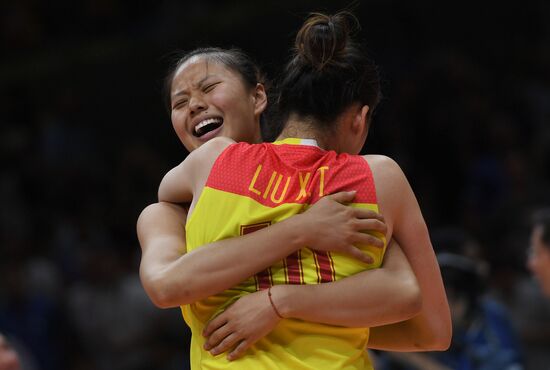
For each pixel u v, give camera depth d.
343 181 5.37
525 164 18.61
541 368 14.48
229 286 5.17
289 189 5.32
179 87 6.10
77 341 17.39
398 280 5.29
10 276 17.64
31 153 22.12
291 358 5.12
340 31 5.54
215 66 6.10
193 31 21.39
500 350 9.95
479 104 19.00
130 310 17.11
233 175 5.36
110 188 20.91
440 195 18.36
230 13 21.23
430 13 20.44
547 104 19.66
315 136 5.57
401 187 5.47
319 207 5.23
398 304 5.23
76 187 21.03
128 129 22.31
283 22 20.59
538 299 14.85
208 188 5.36
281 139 5.65
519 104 19.42
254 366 5.13
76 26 24.38
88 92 22.81
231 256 5.14
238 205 5.28
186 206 5.79
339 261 5.24
